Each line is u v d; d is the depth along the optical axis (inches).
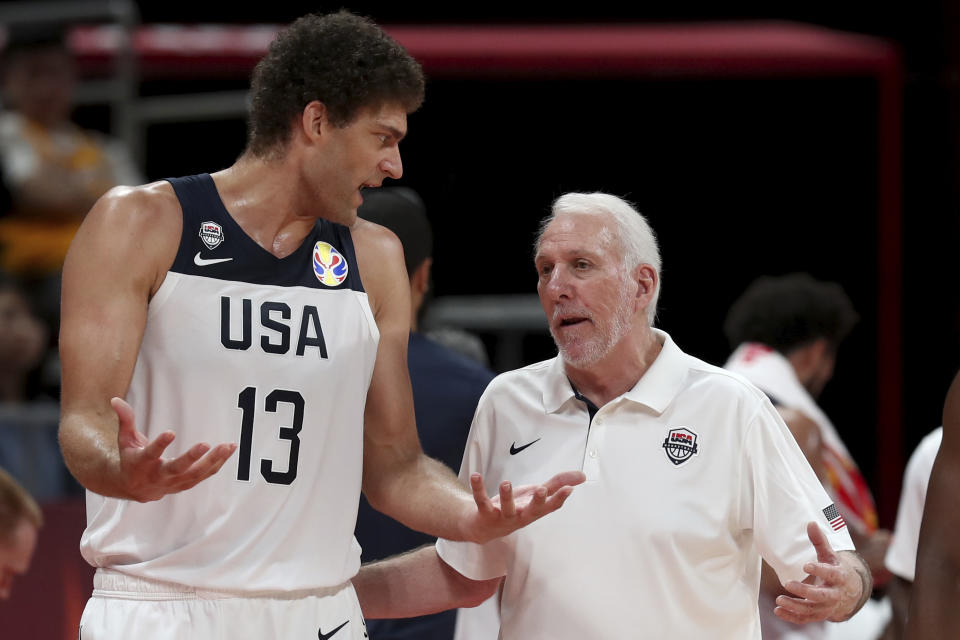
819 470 613.3
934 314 1357.0
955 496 370.6
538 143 1277.1
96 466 323.0
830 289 713.0
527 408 412.2
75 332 343.9
